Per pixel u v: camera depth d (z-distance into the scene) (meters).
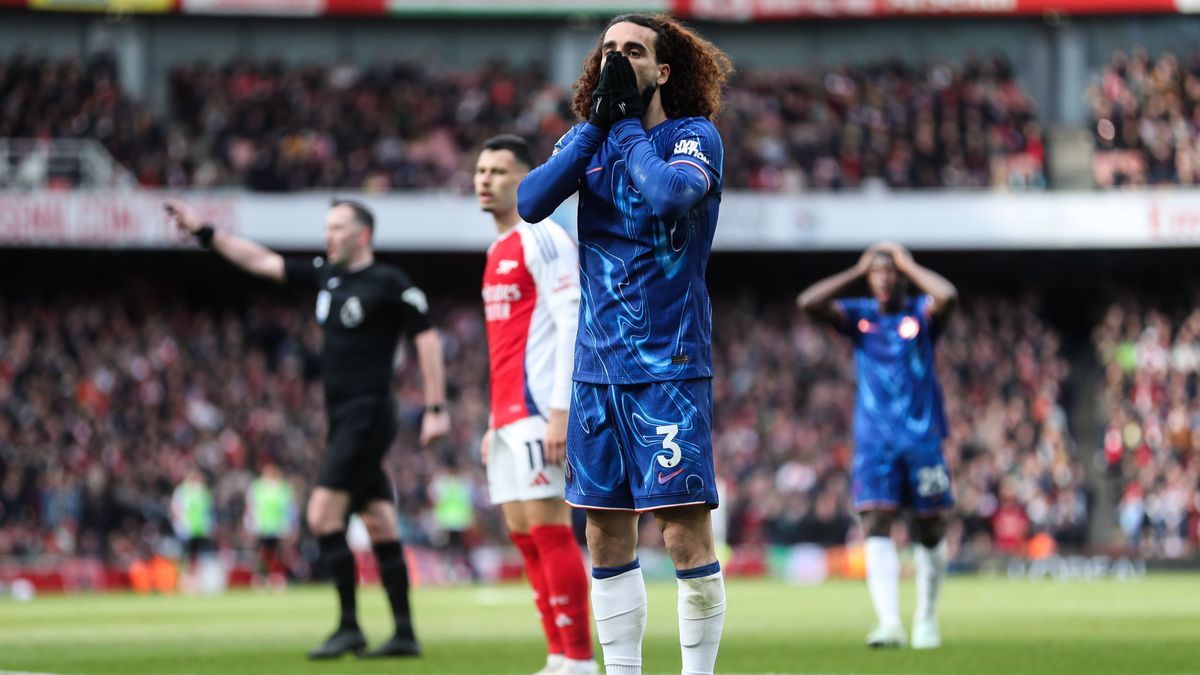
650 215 9.52
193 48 75.12
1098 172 73.00
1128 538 60.38
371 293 18.17
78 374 60.34
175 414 59.69
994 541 58.91
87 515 52.66
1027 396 66.38
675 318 9.52
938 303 19.22
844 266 74.88
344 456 18.06
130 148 67.56
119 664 17.19
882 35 79.31
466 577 53.97
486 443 15.02
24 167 64.19
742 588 45.28
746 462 60.72
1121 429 65.75
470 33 77.81
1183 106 74.69
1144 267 74.94
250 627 26.23
